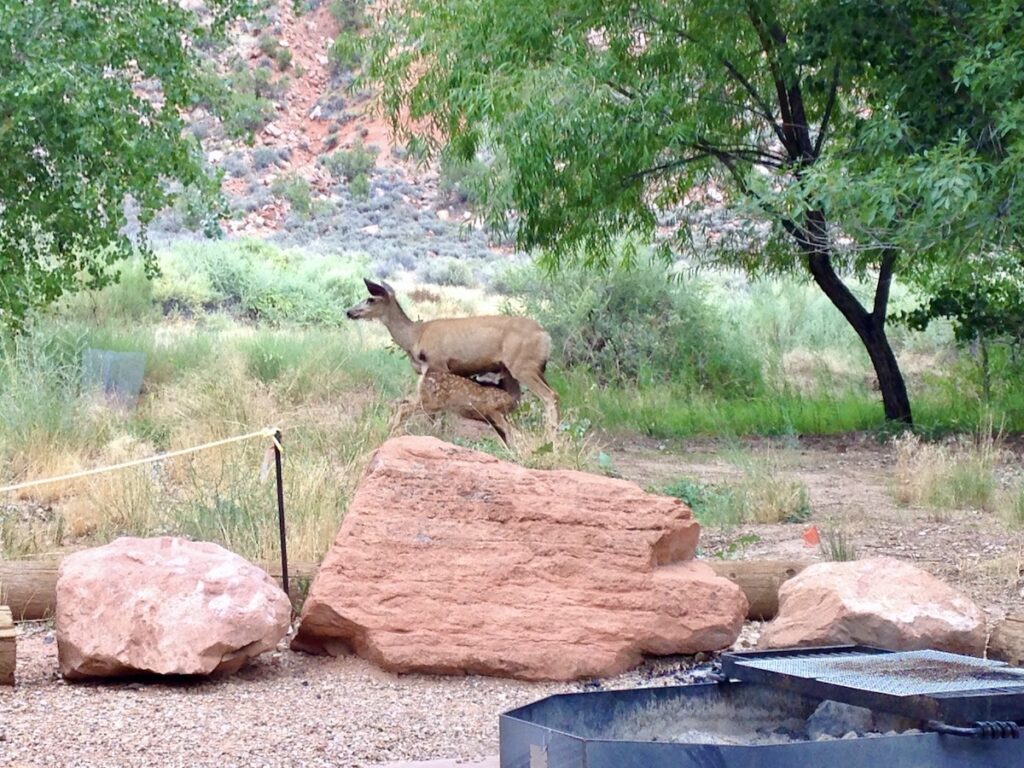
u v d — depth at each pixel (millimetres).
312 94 52719
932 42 14188
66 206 13195
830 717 4117
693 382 20203
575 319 20828
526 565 6316
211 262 28094
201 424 12898
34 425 11406
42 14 12180
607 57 15594
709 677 4355
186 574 5977
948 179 11523
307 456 10695
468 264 38094
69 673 5793
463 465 6602
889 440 16203
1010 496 10836
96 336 16375
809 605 6078
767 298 26750
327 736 5094
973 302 17844
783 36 16500
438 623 6145
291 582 7141
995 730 3590
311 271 30688
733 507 10461
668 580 6367
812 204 13102
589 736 4020
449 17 16312
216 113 14375
